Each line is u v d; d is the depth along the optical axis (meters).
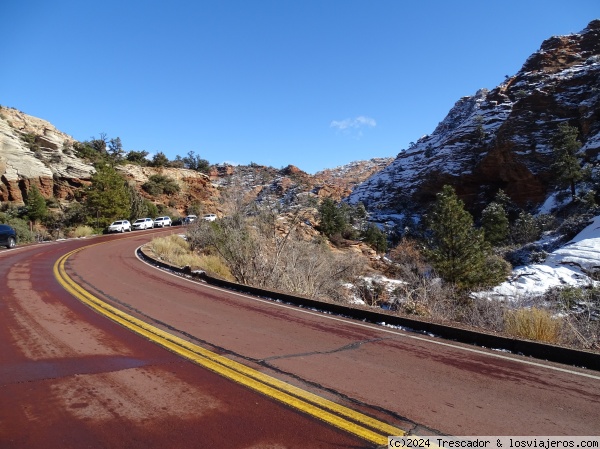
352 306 8.23
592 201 44.47
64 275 12.16
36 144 55.56
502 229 47.25
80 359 4.90
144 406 3.69
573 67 86.19
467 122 95.62
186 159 90.62
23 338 5.73
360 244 43.28
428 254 29.12
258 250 13.84
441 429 3.42
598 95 65.56
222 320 7.27
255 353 5.35
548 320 7.38
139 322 6.78
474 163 81.25
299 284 13.21
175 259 16.95
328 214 42.56
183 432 3.24
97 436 3.15
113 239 31.59
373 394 4.12
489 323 10.17
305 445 3.09
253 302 9.24
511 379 4.69
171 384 4.21
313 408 3.73
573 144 54.62
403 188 91.94
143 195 64.81
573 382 4.65
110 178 47.78
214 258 17.05
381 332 6.83
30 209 41.56
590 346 7.17
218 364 4.84
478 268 27.02
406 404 3.90
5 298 8.59
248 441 3.12
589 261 27.53
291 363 4.99
